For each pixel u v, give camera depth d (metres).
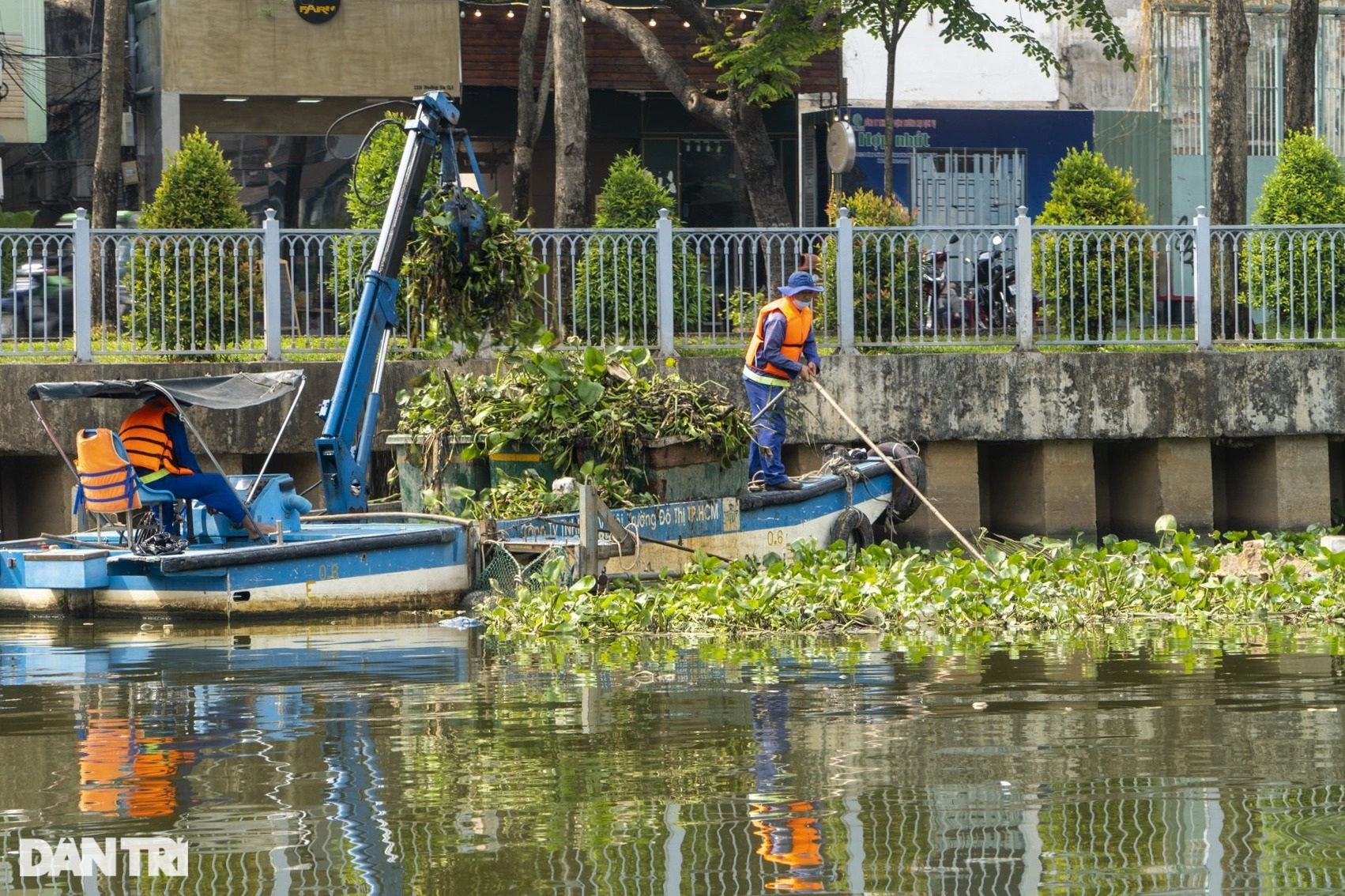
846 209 31.67
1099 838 10.20
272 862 9.86
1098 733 13.26
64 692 15.95
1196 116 56.56
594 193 51.41
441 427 26.25
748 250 33.75
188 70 45.25
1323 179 36.88
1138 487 33.22
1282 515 32.75
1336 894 9.13
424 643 19.84
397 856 9.96
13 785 11.74
